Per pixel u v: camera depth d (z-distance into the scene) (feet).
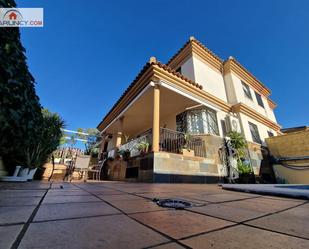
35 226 2.54
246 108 29.78
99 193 6.64
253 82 38.81
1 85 9.15
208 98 25.11
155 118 17.81
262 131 33.27
